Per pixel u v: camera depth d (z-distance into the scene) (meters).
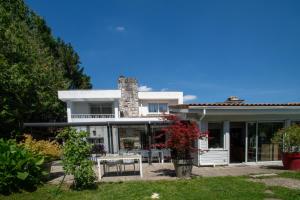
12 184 8.17
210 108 11.80
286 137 11.53
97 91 26.52
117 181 9.73
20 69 15.52
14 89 14.04
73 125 16.23
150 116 27.77
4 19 17.92
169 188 8.39
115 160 11.35
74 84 39.12
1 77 13.03
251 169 11.80
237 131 13.48
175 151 10.66
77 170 8.49
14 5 24.77
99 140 23.83
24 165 8.54
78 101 27.12
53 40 35.12
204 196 7.45
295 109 12.65
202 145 12.69
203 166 12.69
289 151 11.61
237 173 10.94
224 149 12.84
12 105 14.50
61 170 12.33
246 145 13.27
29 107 17.17
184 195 7.59
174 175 10.74
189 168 10.12
